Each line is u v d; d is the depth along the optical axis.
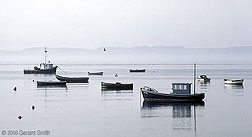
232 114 95.69
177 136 73.50
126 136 73.38
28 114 96.31
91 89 163.75
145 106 109.06
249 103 115.62
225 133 75.88
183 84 117.44
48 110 102.50
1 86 183.12
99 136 73.50
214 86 182.75
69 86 180.62
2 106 110.38
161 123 84.75
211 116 93.00
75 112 99.12
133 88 169.00
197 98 116.12
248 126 81.69
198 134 75.06
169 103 114.88
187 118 90.44
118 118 90.62
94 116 93.12
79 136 73.62
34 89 165.25
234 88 170.75
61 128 80.19
